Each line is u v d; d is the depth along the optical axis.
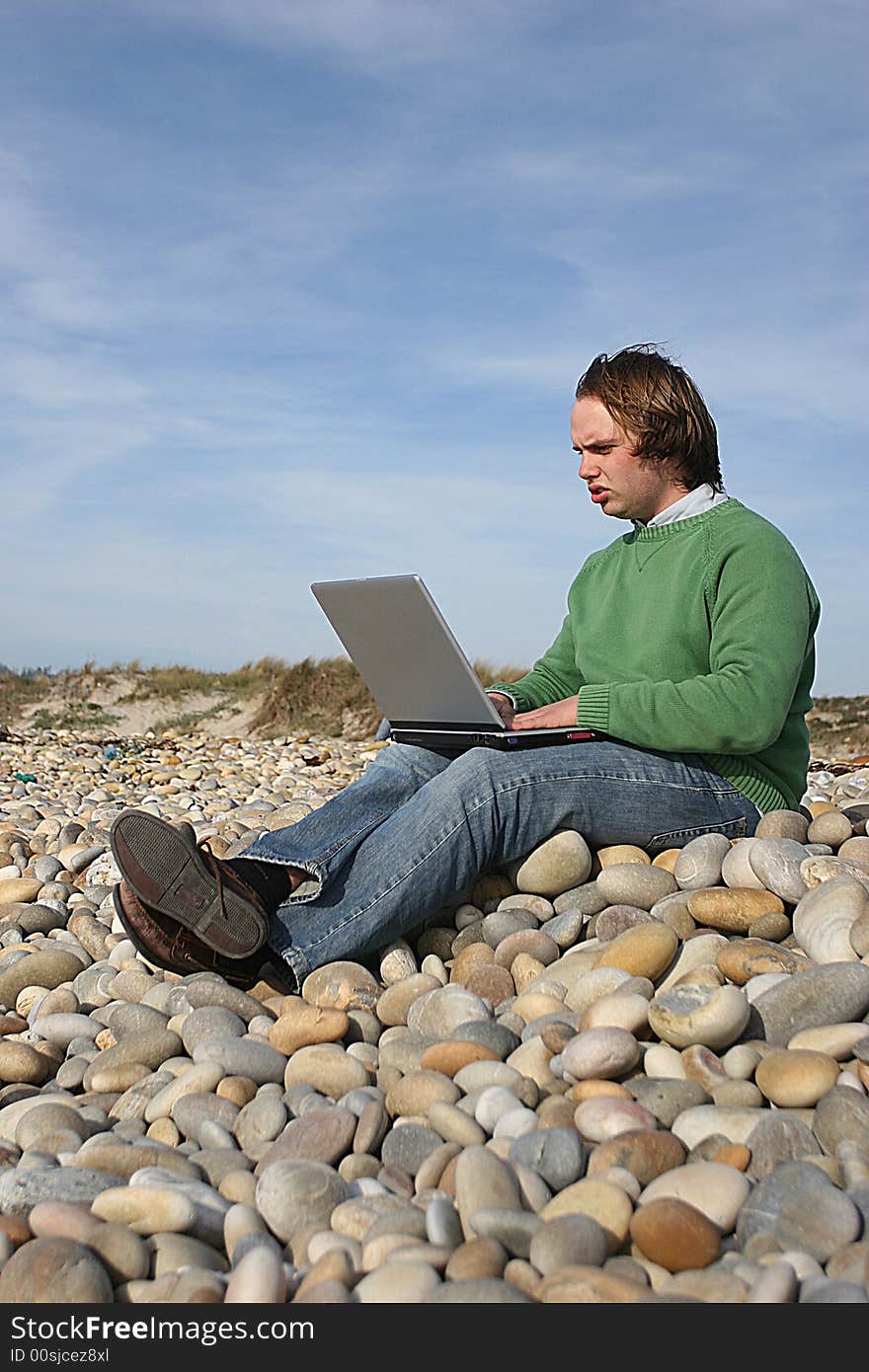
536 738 3.24
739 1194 1.88
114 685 21.72
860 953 2.60
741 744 3.15
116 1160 2.17
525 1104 2.28
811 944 2.72
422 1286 1.66
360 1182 2.09
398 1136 2.21
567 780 3.22
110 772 11.62
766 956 2.62
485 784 3.16
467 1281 1.65
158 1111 2.54
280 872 3.18
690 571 3.33
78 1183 2.04
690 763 3.36
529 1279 1.70
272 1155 2.21
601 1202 1.85
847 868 2.97
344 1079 2.53
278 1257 1.78
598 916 3.10
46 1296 1.69
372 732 17.05
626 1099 2.16
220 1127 2.36
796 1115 2.09
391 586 3.24
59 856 5.50
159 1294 1.74
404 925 3.21
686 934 2.97
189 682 21.86
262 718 18.86
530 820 3.23
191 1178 2.15
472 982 2.98
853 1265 1.70
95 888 4.76
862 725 15.75
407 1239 1.81
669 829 3.36
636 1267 1.75
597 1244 1.77
